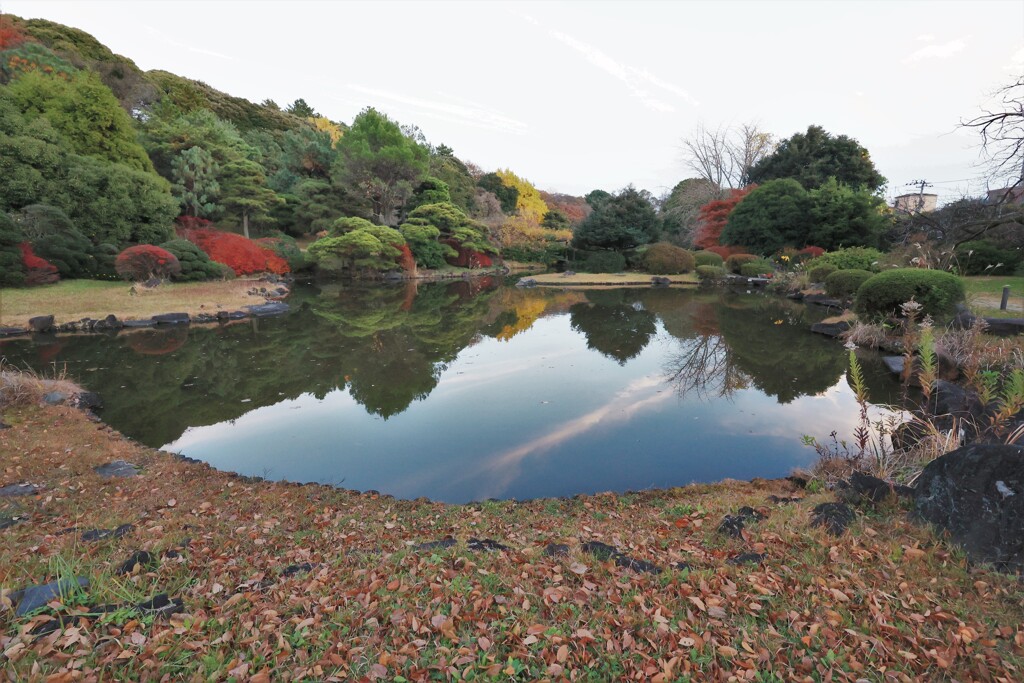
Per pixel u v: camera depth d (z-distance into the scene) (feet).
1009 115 33.40
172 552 11.00
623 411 26.55
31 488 16.38
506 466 20.07
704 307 67.46
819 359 37.24
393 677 7.02
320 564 10.95
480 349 43.32
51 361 37.63
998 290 49.88
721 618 8.54
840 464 17.04
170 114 117.60
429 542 12.50
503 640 7.98
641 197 121.49
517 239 146.51
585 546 11.97
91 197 69.62
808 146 123.85
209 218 105.29
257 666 7.11
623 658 7.52
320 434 23.80
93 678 6.45
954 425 16.28
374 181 115.65
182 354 40.60
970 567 9.95
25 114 71.20
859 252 73.97
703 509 14.71
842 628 8.21
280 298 74.90
